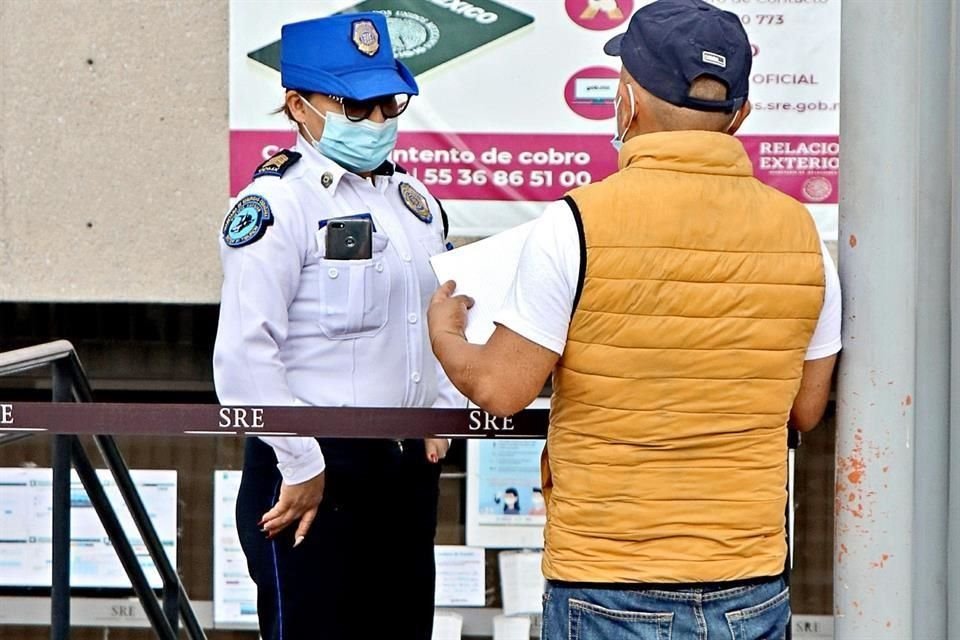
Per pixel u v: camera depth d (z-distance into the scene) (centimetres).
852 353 490
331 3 853
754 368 465
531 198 860
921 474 503
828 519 937
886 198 482
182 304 889
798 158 847
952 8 490
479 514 950
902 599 489
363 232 619
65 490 719
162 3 869
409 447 645
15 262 891
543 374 459
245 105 863
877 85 479
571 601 472
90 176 882
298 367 620
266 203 609
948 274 498
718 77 465
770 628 480
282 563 622
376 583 639
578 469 469
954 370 497
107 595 981
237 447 960
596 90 850
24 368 651
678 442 462
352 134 620
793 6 835
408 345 636
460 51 851
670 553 464
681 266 454
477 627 951
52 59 877
